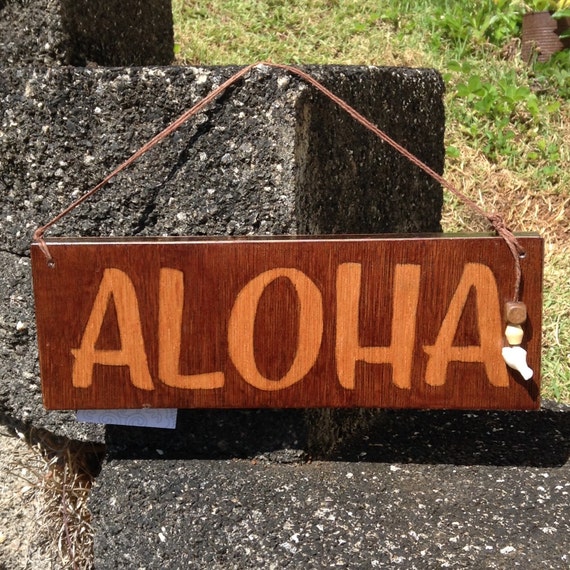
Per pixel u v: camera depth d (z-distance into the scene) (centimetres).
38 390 85
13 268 83
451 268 73
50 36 81
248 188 76
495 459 82
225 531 73
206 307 74
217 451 80
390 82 90
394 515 73
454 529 72
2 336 84
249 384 75
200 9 167
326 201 81
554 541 71
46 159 79
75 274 74
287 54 156
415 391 74
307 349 74
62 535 94
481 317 73
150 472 78
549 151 138
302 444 78
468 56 159
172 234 78
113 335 75
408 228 98
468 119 143
